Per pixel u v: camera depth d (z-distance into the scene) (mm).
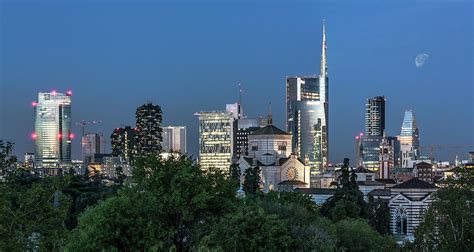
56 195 83500
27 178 146375
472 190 116250
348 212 178750
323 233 101188
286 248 89750
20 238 74875
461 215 108438
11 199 80688
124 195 94812
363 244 127000
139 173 98125
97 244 86000
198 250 79250
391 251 130625
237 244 88062
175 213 95875
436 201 115438
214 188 99188
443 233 111375
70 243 86062
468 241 108312
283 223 91812
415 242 116938
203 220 96938
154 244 87750
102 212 88188
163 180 96062
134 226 88500
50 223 78375
